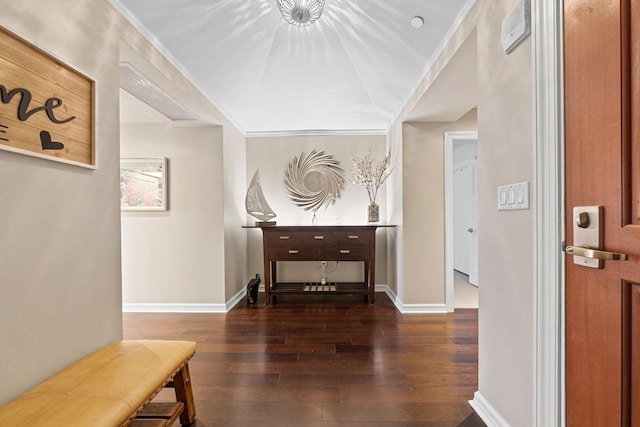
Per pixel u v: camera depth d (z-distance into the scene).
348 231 3.60
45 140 1.24
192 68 2.55
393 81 2.97
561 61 1.03
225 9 2.23
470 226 4.80
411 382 1.93
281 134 4.21
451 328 2.84
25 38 1.14
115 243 1.67
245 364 2.17
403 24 2.20
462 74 2.24
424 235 3.35
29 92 1.18
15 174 1.14
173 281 3.46
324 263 4.13
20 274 1.16
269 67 3.17
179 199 3.47
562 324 1.04
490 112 1.53
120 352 1.45
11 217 1.13
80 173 1.43
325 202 4.20
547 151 1.08
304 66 3.18
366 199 4.20
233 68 2.88
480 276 1.65
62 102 1.33
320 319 3.12
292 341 2.56
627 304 0.81
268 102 3.67
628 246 0.80
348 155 4.19
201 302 3.44
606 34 0.85
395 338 2.61
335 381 1.94
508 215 1.38
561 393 1.05
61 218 1.33
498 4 1.45
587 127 0.93
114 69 1.68
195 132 3.46
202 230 3.46
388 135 4.02
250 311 3.42
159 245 3.48
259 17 2.51
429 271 3.34
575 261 0.98
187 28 2.16
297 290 3.65
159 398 1.79
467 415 1.62
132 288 3.48
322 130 4.17
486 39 1.56
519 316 1.31
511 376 1.37
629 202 0.80
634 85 0.79
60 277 1.33
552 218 1.06
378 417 1.60
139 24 1.91
